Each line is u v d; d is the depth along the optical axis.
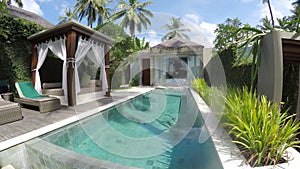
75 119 5.01
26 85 7.20
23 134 3.77
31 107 6.55
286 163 2.33
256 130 2.54
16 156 3.24
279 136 2.44
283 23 4.02
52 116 5.32
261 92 3.81
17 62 8.82
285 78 3.84
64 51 7.23
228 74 7.55
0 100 5.57
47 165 2.90
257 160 2.37
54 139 3.90
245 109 2.99
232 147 2.86
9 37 8.49
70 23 6.68
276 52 3.28
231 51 7.09
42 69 9.82
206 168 3.12
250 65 5.23
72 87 6.88
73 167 2.52
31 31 9.27
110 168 2.42
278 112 2.76
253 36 3.90
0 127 4.25
